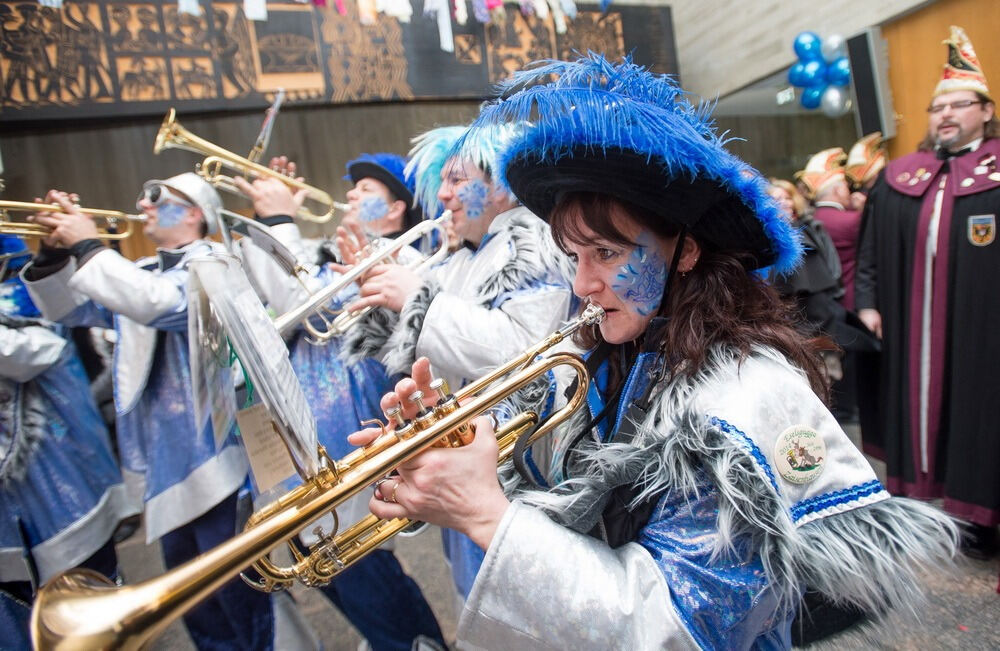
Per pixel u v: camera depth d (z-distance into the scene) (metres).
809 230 2.67
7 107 3.65
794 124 4.83
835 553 0.62
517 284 1.29
